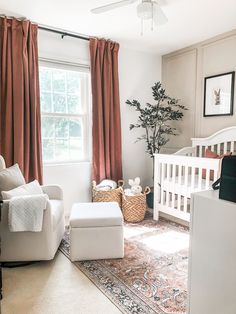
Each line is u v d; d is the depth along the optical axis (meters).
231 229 1.04
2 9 2.66
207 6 2.59
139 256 2.31
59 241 2.46
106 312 1.58
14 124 2.90
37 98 3.05
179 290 1.81
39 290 1.80
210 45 3.54
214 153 3.18
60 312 1.58
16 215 2.01
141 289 1.82
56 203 2.53
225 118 3.44
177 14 2.77
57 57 3.28
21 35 2.89
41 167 3.11
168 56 4.17
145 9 2.16
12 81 2.89
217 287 1.11
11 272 2.05
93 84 3.49
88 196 3.69
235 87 3.29
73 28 3.16
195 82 3.79
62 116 3.48
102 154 3.58
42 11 2.71
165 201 3.22
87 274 2.01
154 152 4.01
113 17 2.84
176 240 2.65
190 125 3.93
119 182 3.71
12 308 1.62
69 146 3.59
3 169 2.48
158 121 3.93
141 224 3.15
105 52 3.54
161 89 3.90
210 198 1.12
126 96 3.96
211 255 1.13
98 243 2.22
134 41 3.63
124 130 3.99
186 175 2.86
